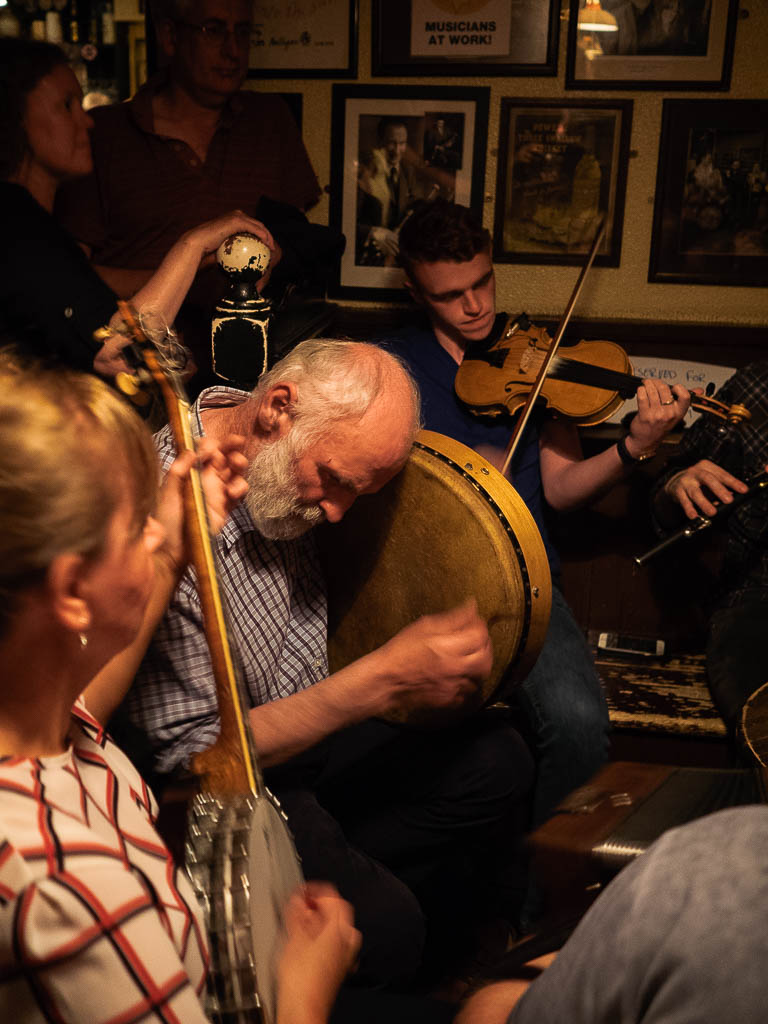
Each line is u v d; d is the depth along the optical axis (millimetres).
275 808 1126
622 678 2641
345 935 994
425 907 2295
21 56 2047
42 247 1987
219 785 1077
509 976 955
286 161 2793
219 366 1935
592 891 998
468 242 2381
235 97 2705
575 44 2725
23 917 692
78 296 1981
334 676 1634
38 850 710
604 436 2771
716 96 2723
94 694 1085
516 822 2412
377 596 1924
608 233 2859
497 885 2348
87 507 725
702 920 577
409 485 1852
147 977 726
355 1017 1323
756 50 2670
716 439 2559
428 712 1891
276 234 2500
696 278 2850
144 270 2656
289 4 2789
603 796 1075
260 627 1761
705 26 2662
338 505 1677
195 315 2629
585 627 2969
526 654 1823
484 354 2541
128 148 2645
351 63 2818
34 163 2113
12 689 773
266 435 1657
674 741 2451
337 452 1600
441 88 2801
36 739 796
